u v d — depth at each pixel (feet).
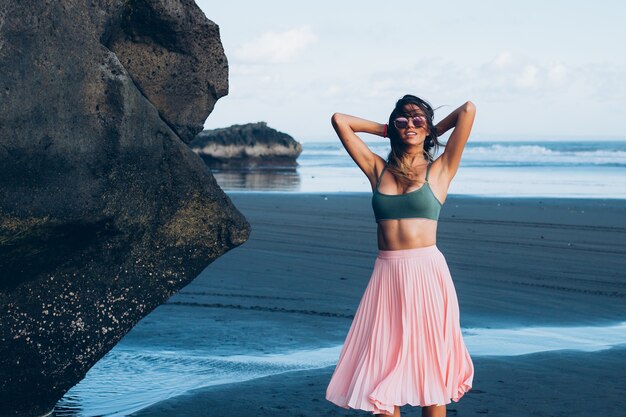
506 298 29.94
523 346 22.08
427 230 12.18
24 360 12.88
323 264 36.42
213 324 23.75
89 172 12.08
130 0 13.33
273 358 20.01
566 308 28.37
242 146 178.60
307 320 24.72
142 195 13.04
